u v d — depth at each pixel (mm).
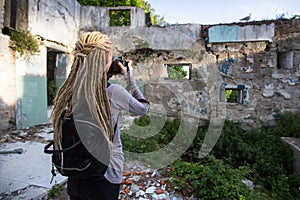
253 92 5789
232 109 5809
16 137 4203
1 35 4434
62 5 6359
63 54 6812
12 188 2223
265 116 5707
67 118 994
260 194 2834
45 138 4219
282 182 3598
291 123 5141
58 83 7027
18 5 4801
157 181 2303
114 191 1082
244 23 5777
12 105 4789
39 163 2928
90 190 1038
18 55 4855
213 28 5918
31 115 5254
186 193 2146
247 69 5828
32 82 5266
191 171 2457
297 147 4059
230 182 2248
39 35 5426
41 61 5570
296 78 5527
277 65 6059
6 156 3174
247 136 5129
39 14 5398
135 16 7230
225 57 5957
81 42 1025
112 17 9328
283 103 5621
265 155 4203
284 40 5598
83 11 7531
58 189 2154
